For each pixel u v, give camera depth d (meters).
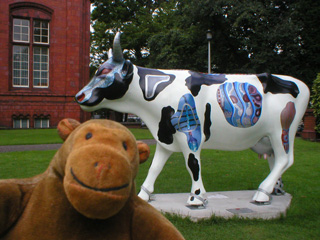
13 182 1.40
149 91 4.15
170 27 25.52
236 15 17.36
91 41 27.53
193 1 18.11
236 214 4.09
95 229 1.32
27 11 19.53
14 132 16.27
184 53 19.83
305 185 6.15
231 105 4.34
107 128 1.31
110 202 1.12
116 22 26.64
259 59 17.03
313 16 18.55
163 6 27.27
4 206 1.31
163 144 4.33
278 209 4.32
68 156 1.25
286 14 18.50
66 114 19.94
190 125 4.17
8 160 8.01
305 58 19.48
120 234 1.36
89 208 1.12
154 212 1.45
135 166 1.31
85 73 20.64
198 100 4.25
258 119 4.46
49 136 14.41
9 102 18.98
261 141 4.93
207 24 18.75
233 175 7.00
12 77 19.58
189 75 4.34
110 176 1.12
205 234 3.54
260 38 17.45
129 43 26.08
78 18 20.09
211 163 8.46
